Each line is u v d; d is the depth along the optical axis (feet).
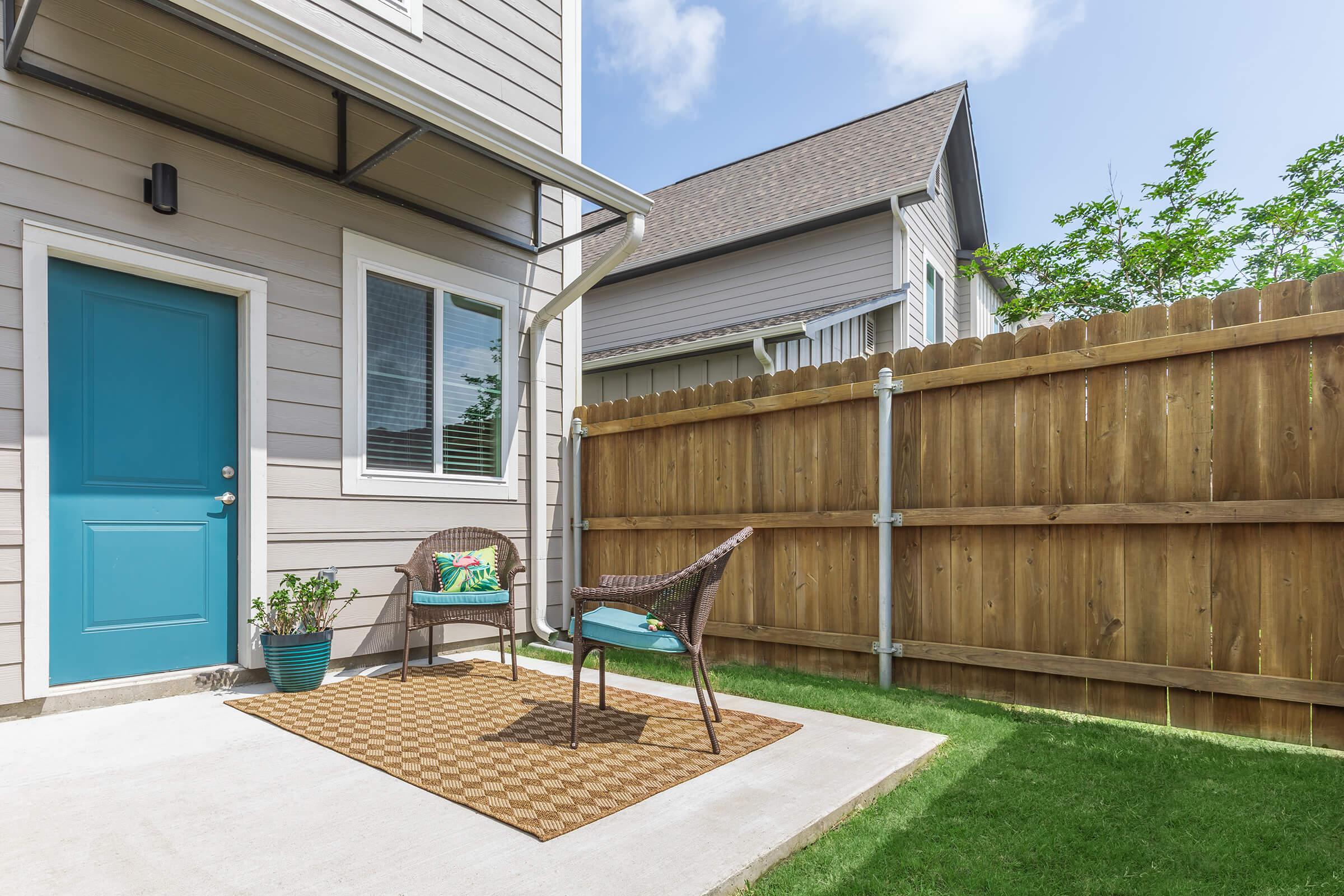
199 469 13.15
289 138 14.23
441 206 16.81
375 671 14.46
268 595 13.53
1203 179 31.22
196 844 6.96
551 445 18.99
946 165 35.14
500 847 6.88
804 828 7.32
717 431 16.31
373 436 15.43
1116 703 11.41
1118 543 11.45
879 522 13.60
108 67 12.01
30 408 11.00
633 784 8.36
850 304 27.27
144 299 12.59
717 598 16.16
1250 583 10.37
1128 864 6.88
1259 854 7.02
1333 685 9.66
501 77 17.60
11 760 9.21
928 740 10.12
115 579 12.10
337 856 6.72
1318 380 9.96
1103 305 33.58
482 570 14.94
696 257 32.83
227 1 9.71
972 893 6.42
